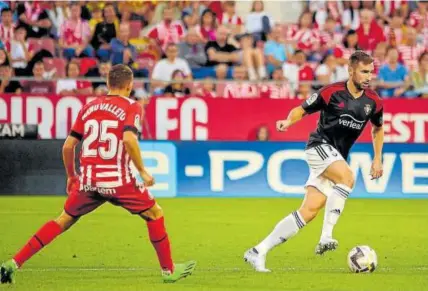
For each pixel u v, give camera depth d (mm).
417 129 49844
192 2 61406
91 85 50375
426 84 56719
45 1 58188
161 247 23609
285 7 64500
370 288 23562
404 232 37438
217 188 49906
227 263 28750
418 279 25344
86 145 22688
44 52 56438
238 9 64062
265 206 46250
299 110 26078
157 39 59250
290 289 23281
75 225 38438
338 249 32406
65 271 26609
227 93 52094
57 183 49656
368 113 26141
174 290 22891
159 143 49312
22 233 36219
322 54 60344
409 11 62594
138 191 22953
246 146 49844
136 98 50062
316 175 26016
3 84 49781
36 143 49188
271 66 59219
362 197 50188
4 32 56500
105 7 57750
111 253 30844
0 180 49250
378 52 59500
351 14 62344
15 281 24219
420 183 50219
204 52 57906
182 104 49375
